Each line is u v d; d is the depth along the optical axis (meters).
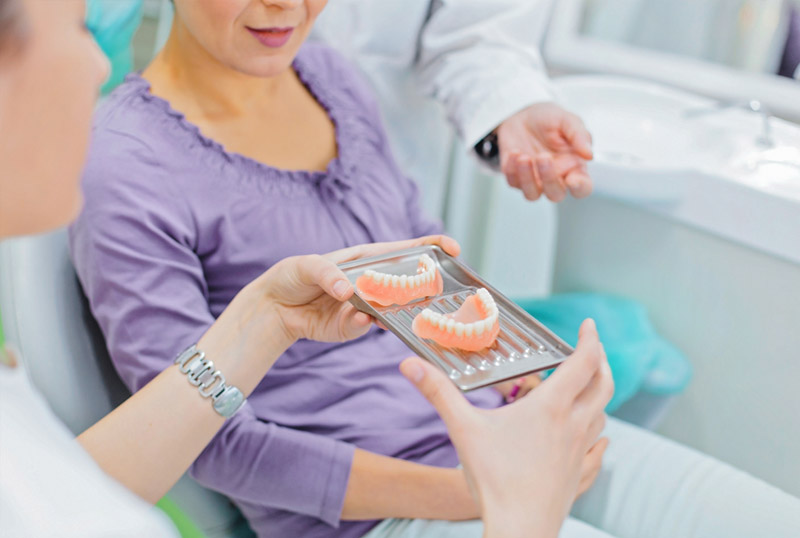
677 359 1.30
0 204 0.44
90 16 1.31
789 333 1.20
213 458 0.85
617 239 1.43
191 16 0.87
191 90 0.95
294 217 0.95
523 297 1.46
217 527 0.99
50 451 0.47
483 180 1.73
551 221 1.73
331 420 0.92
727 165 1.26
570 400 0.61
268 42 0.89
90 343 0.95
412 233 1.17
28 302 0.89
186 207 0.90
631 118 1.42
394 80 1.44
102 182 0.86
